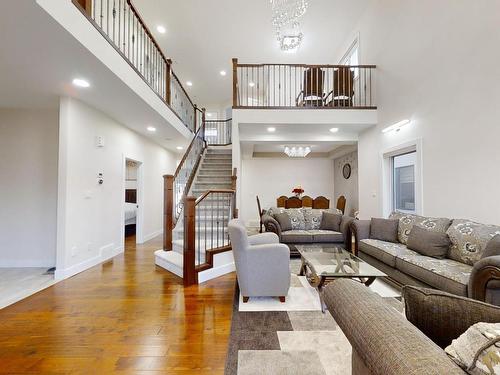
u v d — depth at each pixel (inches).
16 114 154.6
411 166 164.2
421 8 145.3
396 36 170.7
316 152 353.7
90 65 110.0
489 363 23.4
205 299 108.8
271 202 365.7
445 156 129.0
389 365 26.6
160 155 281.7
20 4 75.7
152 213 258.4
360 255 149.4
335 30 241.6
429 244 111.0
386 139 183.2
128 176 304.0
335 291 44.1
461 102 119.2
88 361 69.8
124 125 200.5
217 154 297.4
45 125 155.2
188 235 125.4
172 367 67.4
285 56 283.3
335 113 197.3
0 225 153.2
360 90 215.8
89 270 149.4
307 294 113.6
